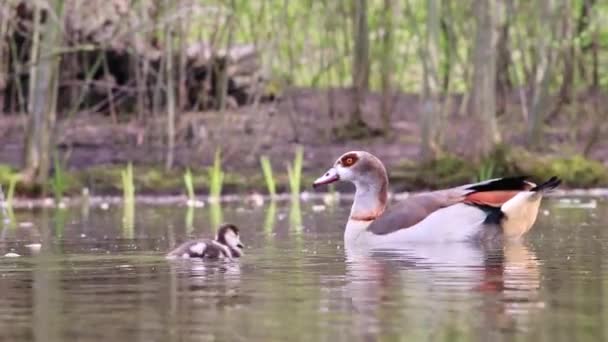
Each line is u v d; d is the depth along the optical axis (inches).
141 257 502.3
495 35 983.0
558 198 907.4
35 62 916.0
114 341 292.5
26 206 887.1
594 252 505.0
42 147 941.8
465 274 422.0
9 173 946.7
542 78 1053.8
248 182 998.4
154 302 359.3
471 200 565.9
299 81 1333.7
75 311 343.6
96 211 822.5
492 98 983.6
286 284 399.2
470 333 298.5
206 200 946.7
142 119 1056.8
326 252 518.3
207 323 317.7
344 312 334.0
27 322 324.5
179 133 1065.5
